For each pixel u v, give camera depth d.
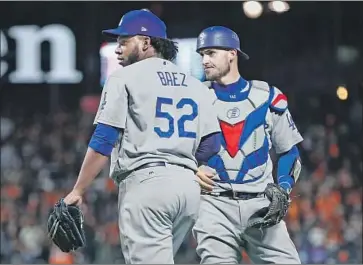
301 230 53.84
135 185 15.98
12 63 80.00
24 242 56.00
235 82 19.25
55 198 61.00
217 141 17.03
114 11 74.00
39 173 65.75
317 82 70.06
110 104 15.78
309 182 60.47
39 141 72.25
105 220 56.31
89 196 57.84
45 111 79.88
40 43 78.31
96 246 53.50
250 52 70.94
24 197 62.91
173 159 16.16
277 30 70.56
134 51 16.59
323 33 69.81
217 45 19.09
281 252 19.05
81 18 77.19
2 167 68.25
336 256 53.12
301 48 70.38
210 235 18.94
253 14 55.47
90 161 15.64
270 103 19.23
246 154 18.97
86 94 78.25
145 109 16.03
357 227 55.41
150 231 15.88
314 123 69.12
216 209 19.05
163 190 15.84
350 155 66.12
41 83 80.75
